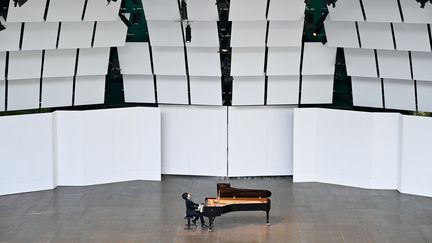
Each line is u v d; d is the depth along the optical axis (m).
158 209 24.27
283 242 21.03
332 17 24.81
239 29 25.31
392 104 27.16
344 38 25.72
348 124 26.80
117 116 27.41
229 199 22.64
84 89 27.61
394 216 23.42
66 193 26.17
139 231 21.97
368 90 27.34
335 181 27.36
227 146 28.31
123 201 25.19
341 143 27.03
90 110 26.98
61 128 26.89
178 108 28.39
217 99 27.83
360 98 27.72
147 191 26.50
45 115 26.22
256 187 27.16
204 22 25.31
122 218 23.27
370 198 25.50
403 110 27.91
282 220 23.11
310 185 27.33
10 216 23.41
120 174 27.75
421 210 24.03
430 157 25.27
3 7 22.77
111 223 22.75
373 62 26.23
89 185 27.20
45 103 27.08
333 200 25.33
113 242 20.98
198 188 26.98
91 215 23.56
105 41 26.03
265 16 24.52
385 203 24.88
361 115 26.44
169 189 26.78
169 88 27.88
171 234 21.70
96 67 26.95
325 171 27.55
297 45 26.02
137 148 27.88
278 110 28.31
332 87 28.00
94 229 22.16
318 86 27.89
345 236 21.53
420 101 26.45
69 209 24.20
